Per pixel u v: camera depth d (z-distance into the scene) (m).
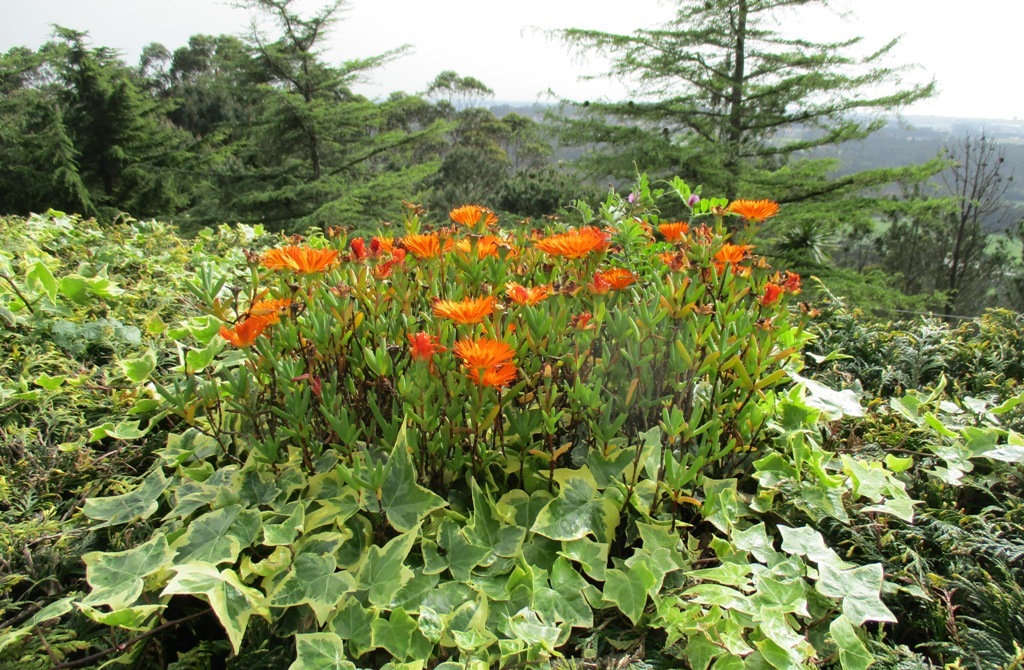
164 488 1.37
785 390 1.77
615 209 2.25
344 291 1.38
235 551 1.15
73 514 1.41
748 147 13.29
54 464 1.50
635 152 12.84
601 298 1.31
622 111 13.83
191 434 1.52
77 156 19.12
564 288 1.37
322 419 1.42
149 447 1.61
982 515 1.41
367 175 19.27
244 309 1.78
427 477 1.35
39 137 18.19
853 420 1.80
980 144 13.38
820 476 1.38
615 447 1.37
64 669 1.03
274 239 3.75
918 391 2.04
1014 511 1.41
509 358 1.25
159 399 1.58
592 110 13.63
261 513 1.25
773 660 1.01
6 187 17.86
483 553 1.20
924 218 11.65
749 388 1.39
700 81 13.53
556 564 1.19
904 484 1.45
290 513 1.25
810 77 12.14
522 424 1.30
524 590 1.16
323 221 16.33
